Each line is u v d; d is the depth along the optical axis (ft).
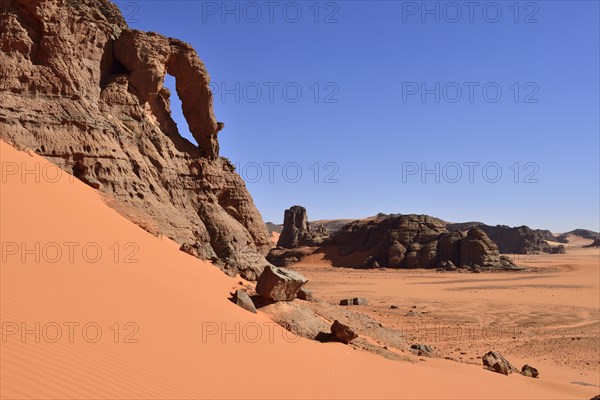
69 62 77.36
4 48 71.26
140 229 69.87
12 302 30.14
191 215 91.40
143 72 90.63
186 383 28.96
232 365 36.14
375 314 143.95
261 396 31.71
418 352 76.54
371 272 337.52
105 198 72.49
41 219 49.19
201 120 101.30
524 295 211.82
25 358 23.56
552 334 125.59
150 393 25.50
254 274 95.35
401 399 42.70
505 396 54.03
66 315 31.45
